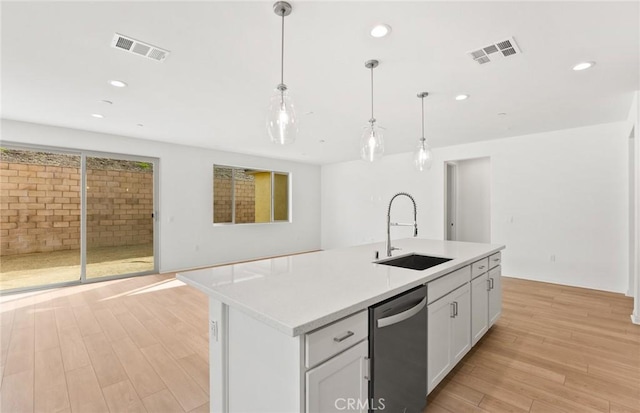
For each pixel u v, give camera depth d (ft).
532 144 16.25
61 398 6.46
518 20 6.23
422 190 20.80
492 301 9.57
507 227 17.10
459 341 7.41
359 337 4.51
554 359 8.00
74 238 15.42
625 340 9.08
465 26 6.44
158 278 16.75
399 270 6.46
